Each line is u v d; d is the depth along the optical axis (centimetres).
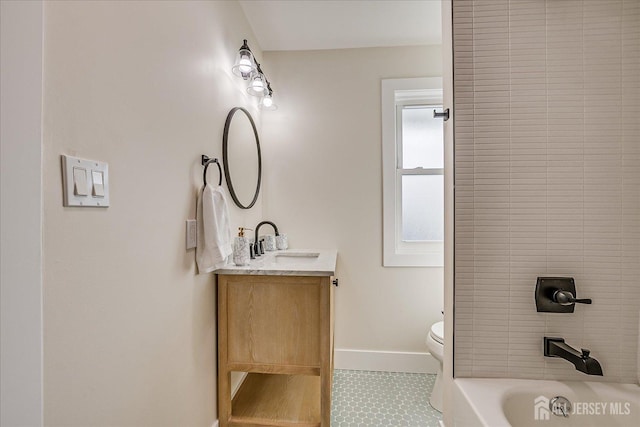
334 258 180
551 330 115
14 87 57
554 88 115
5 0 57
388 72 223
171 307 107
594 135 113
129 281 85
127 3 84
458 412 113
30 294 58
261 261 168
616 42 112
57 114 63
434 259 217
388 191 220
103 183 75
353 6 184
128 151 85
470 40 117
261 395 179
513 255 117
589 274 114
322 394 143
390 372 216
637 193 112
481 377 118
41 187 59
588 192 114
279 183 229
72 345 67
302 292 145
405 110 232
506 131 116
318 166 227
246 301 146
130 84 86
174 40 109
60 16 64
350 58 226
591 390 110
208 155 136
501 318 117
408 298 219
